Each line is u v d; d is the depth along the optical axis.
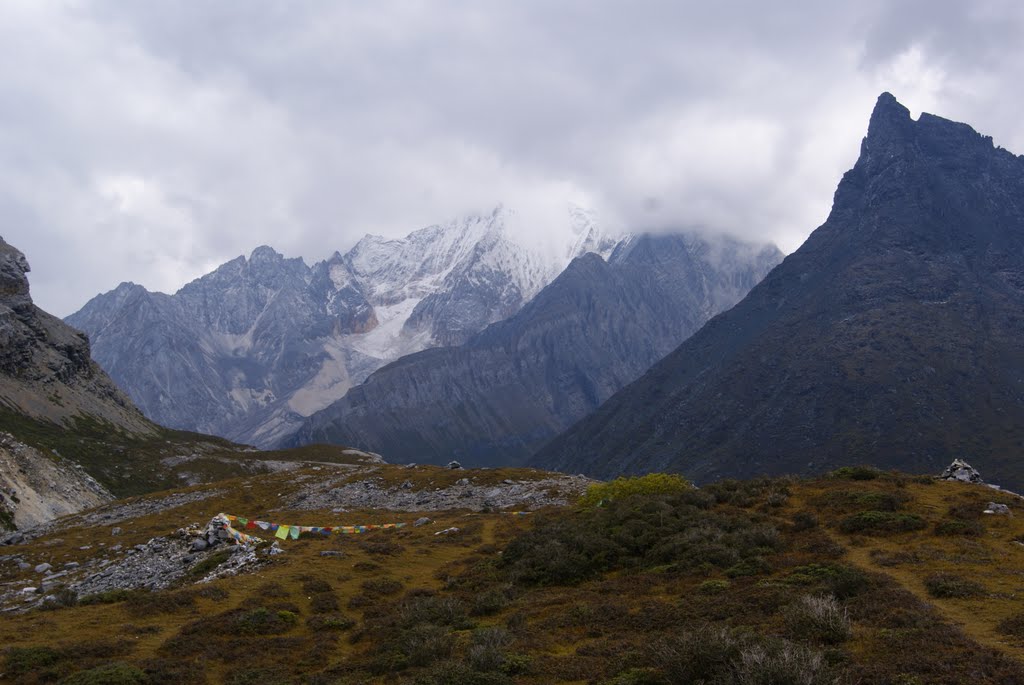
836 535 40.16
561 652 27.45
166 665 29.84
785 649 20.95
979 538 36.84
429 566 48.03
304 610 38.59
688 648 22.59
